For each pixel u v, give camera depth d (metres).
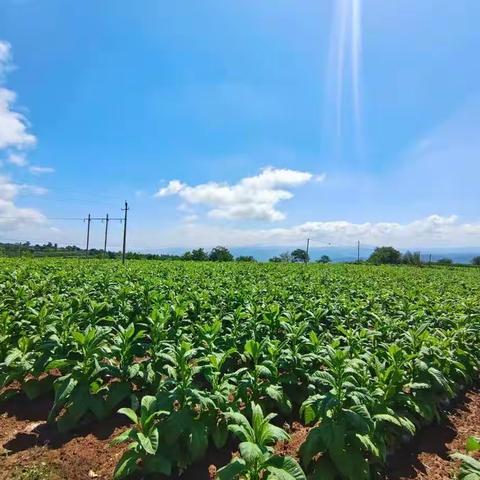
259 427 4.33
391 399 5.79
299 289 15.58
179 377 5.87
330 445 4.55
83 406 5.68
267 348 7.12
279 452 5.39
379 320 9.48
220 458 5.13
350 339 7.54
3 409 6.27
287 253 79.81
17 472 4.76
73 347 6.40
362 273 30.12
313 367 7.11
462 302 12.27
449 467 5.45
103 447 5.30
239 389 5.70
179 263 35.25
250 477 4.02
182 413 4.96
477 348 8.94
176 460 4.75
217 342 7.77
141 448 4.63
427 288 18.25
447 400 7.39
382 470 5.18
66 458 5.04
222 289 13.58
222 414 5.30
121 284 13.34
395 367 5.96
